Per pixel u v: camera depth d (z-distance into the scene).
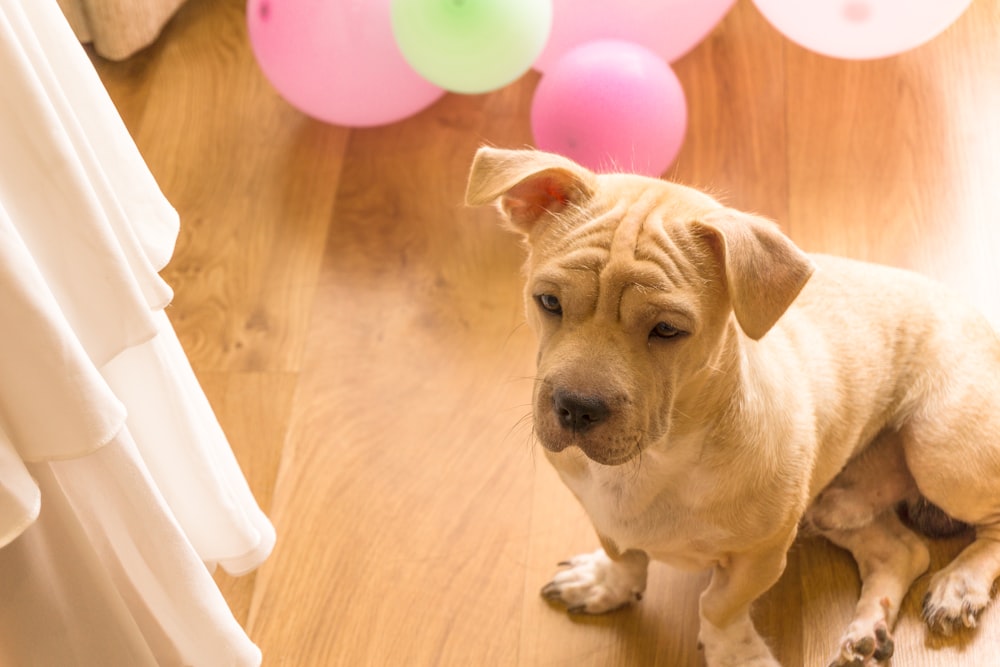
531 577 1.41
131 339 1.12
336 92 1.65
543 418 1.14
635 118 1.54
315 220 1.67
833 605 1.38
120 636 1.19
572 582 1.38
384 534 1.44
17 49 1.02
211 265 1.64
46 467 1.11
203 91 1.79
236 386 1.55
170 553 1.17
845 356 1.30
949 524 1.39
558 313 1.15
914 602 1.37
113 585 1.18
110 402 1.08
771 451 1.20
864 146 1.66
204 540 1.28
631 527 1.25
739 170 1.66
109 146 1.16
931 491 1.34
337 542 1.44
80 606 1.17
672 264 1.11
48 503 1.12
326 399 1.53
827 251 1.58
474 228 1.64
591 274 1.12
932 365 1.33
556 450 1.14
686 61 1.76
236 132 1.75
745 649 1.32
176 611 1.20
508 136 1.71
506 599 1.40
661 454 1.20
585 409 1.11
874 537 1.38
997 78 1.70
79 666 1.19
